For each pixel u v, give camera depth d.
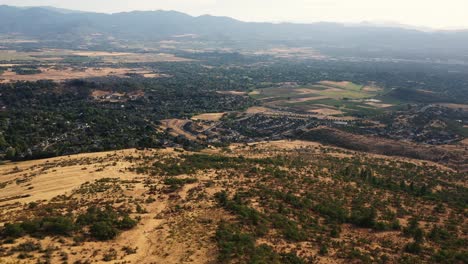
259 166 100.31
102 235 52.94
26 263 43.81
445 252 55.69
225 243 51.59
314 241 56.91
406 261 52.72
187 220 60.59
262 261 47.44
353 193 83.38
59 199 69.50
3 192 78.06
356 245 57.12
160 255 49.19
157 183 79.81
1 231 51.53
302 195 77.69
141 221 59.81
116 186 76.69
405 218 71.50
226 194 73.69
